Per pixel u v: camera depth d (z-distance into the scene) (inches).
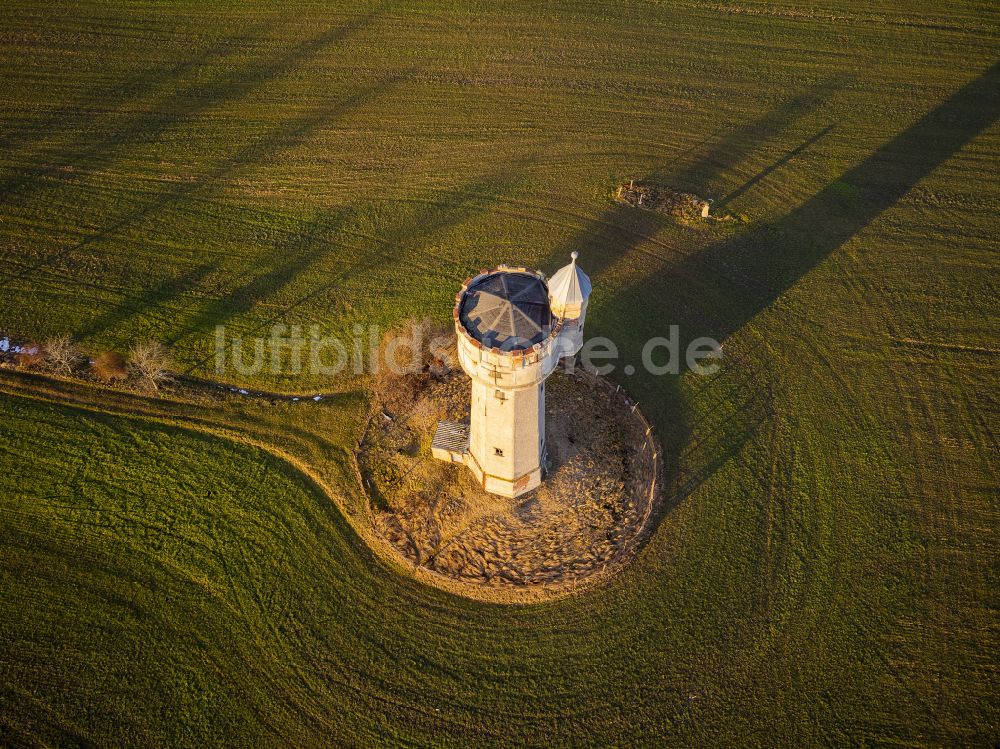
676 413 1743.4
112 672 1412.4
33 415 1723.7
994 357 1822.1
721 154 2231.8
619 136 2269.9
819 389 1777.8
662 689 1395.2
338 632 1461.6
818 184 2159.2
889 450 1683.1
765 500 1616.6
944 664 1412.4
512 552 1545.3
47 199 2098.9
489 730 1355.8
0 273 1942.7
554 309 1347.2
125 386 1770.4
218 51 2490.2
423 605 1497.3
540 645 1446.9
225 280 1955.0
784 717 1364.4
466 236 2041.1
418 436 1707.7
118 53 2474.2
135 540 1563.7
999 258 1998.0
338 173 2175.2
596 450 1680.6
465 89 2388.0
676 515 1596.9
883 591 1497.3
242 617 1475.1
